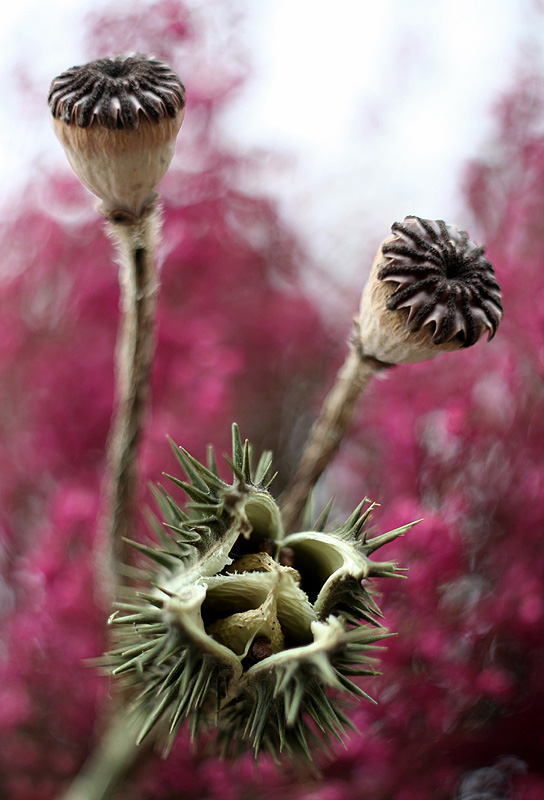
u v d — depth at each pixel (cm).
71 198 55
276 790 44
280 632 35
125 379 38
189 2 54
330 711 34
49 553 46
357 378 38
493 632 44
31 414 52
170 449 49
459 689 44
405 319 36
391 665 44
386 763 44
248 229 58
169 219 55
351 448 51
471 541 45
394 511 45
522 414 45
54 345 54
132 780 42
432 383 47
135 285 37
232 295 57
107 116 35
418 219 36
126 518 39
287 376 58
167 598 34
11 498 51
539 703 44
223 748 36
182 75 55
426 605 44
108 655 36
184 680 34
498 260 47
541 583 44
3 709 46
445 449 46
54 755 46
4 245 56
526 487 45
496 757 45
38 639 46
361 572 34
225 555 34
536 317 45
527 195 49
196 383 50
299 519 38
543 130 50
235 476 34
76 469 52
